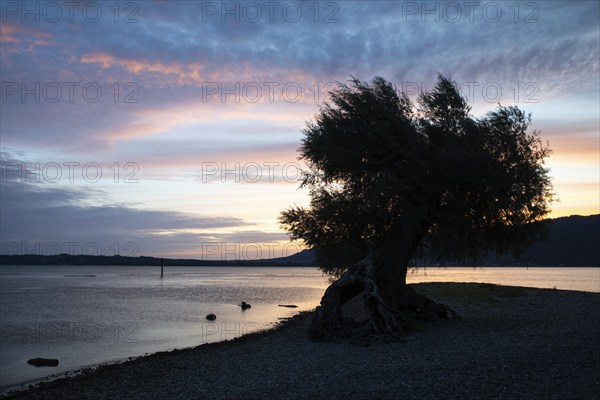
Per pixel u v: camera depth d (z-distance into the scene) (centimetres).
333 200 2545
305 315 3959
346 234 2617
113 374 1755
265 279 14938
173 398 1287
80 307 5312
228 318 4084
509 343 1853
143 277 16788
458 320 2573
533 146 2280
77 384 1623
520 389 1152
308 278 16062
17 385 1883
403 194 2205
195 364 1827
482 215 2306
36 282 12100
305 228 2694
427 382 1279
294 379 1417
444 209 2305
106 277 16575
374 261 2294
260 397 1223
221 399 1231
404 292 2406
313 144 2428
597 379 1229
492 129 2247
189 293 7712
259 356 1891
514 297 3653
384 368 1501
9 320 4141
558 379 1241
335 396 1185
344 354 1808
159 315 4428
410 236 2298
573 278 13162
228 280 14038
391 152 2252
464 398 1102
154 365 1878
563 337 1961
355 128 2250
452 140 2192
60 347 2805
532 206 2242
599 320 2489
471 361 1530
